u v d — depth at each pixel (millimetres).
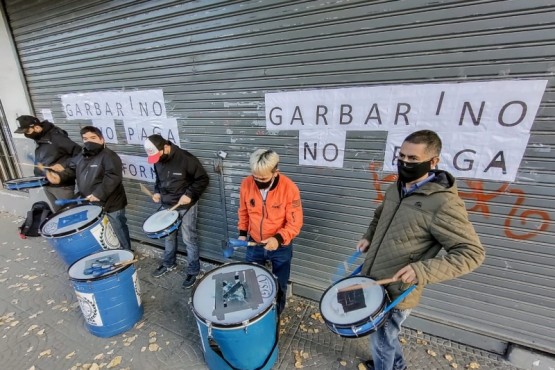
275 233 2330
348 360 2301
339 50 2162
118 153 3809
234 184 3057
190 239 3207
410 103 2051
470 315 2318
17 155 5039
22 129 3576
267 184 2182
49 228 2891
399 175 1537
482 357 2293
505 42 1719
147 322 2781
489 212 2033
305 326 2668
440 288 2359
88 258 2693
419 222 1456
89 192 3328
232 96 2736
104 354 2432
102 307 2482
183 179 3025
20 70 4246
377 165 2299
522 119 1789
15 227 5051
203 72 2805
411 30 1915
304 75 2348
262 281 2143
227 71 2676
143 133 3473
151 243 4098
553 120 1728
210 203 3307
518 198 1926
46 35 3756
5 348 2537
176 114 3135
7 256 4121
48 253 4176
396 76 2041
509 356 2227
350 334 1508
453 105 1935
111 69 3385
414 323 2559
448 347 2395
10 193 5453
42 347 2533
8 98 4641
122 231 3619
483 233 2092
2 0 3908
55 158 3826
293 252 2926
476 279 2211
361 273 1845
